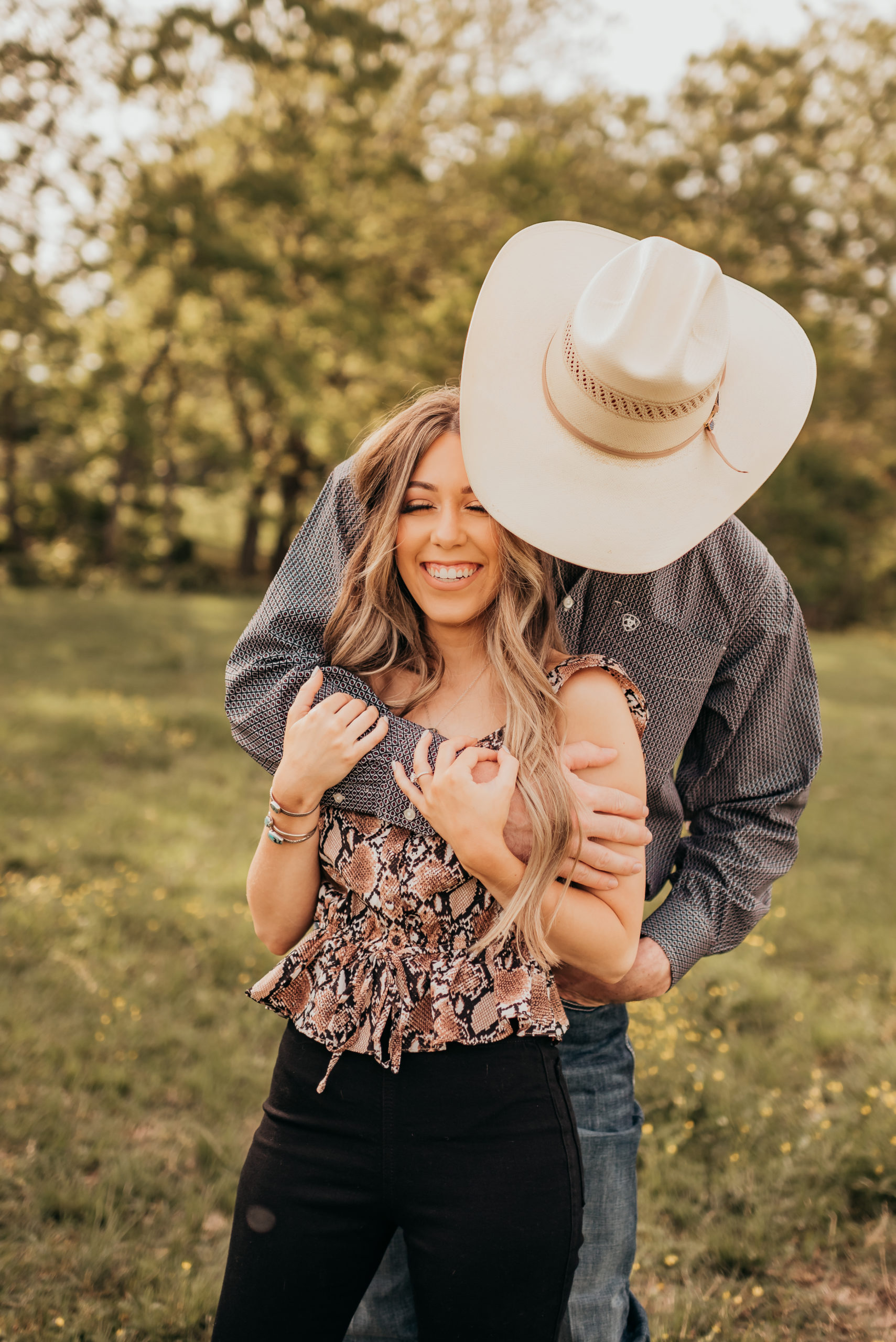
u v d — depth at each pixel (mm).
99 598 23375
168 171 24531
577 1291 2018
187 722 10031
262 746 1809
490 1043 1536
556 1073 1572
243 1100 3805
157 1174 3324
